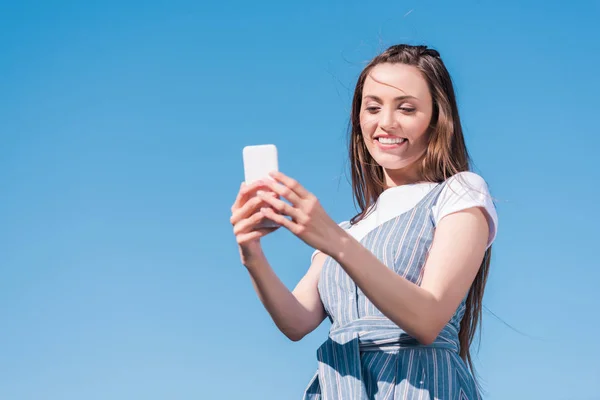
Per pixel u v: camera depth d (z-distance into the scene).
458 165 2.31
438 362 2.03
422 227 2.14
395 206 2.28
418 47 2.35
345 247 1.84
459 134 2.34
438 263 2.00
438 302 1.93
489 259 2.31
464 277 2.00
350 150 2.48
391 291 1.86
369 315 2.12
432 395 1.99
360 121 2.34
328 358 2.13
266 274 2.14
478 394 2.10
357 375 2.04
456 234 2.05
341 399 2.05
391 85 2.26
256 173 1.94
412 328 1.90
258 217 1.88
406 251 2.11
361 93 2.44
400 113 2.26
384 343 2.07
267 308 2.20
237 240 1.96
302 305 2.26
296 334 2.24
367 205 2.43
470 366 2.33
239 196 1.92
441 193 2.18
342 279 2.21
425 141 2.31
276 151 1.95
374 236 2.19
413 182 2.34
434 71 2.30
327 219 1.85
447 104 2.29
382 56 2.36
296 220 1.84
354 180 2.48
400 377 2.02
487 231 2.11
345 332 2.14
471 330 2.32
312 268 2.42
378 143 2.29
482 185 2.16
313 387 2.18
